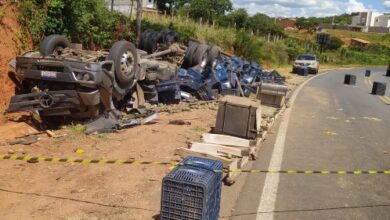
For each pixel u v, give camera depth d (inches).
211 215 163.6
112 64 333.1
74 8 453.4
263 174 259.8
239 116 318.0
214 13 1961.1
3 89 339.9
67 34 450.9
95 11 520.1
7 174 223.0
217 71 555.8
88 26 492.4
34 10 411.8
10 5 386.0
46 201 194.5
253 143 303.1
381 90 844.0
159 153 276.7
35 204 191.0
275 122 432.1
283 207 212.1
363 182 262.4
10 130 294.8
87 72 306.2
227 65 596.4
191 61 554.3
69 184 215.3
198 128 357.7
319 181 256.8
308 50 2324.1
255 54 1242.6
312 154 317.4
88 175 228.8
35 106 308.2
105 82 322.7
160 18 1008.9
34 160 240.7
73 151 267.9
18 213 181.5
